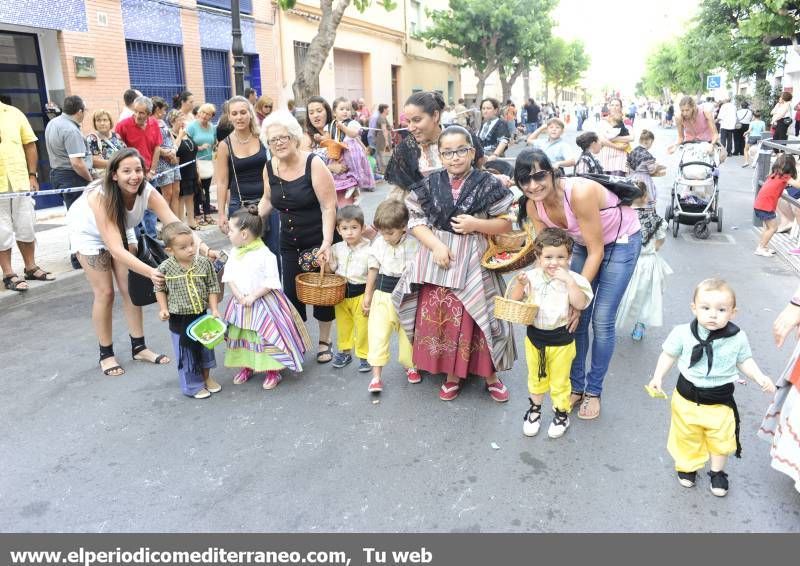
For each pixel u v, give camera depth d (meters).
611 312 3.96
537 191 3.56
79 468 3.68
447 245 4.07
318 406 4.37
